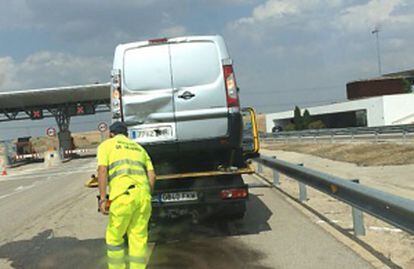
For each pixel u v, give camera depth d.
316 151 32.06
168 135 8.73
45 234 10.29
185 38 8.95
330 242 7.98
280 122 92.06
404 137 29.56
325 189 9.32
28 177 29.88
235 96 8.80
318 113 79.19
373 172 19.05
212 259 7.44
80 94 53.94
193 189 8.51
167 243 8.62
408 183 15.51
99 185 6.29
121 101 8.81
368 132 34.09
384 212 6.76
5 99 53.12
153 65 8.86
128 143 6.44
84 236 9.87
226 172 8.48
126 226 6.13
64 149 57.44
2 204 16.38
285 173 12.55
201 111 8.76
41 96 53.59
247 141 11.46
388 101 66.44
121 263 6.17
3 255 8.58
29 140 63.50
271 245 8.04
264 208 11.60
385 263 6.73
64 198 16.56
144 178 6.32
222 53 8.91
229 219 10.00
